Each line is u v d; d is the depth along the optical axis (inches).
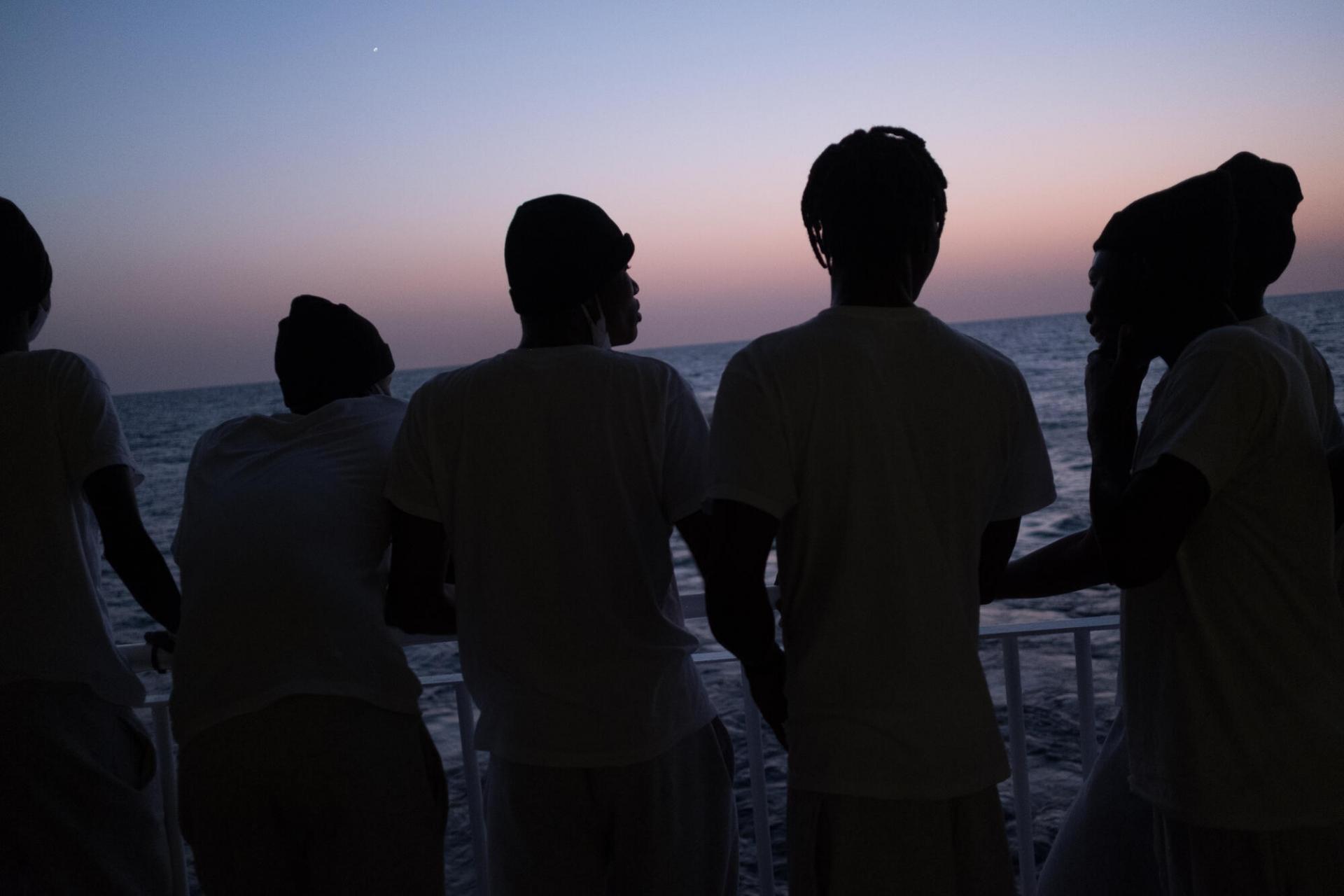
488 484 59.4
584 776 59.6
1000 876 51.7
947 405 51.4
